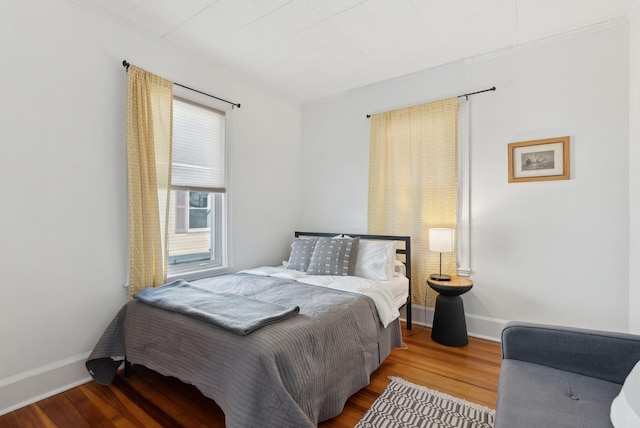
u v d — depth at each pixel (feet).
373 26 7.76
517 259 8.77
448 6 7.00
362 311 6.64
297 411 4.14
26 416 5.60
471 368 7.34
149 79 7.77
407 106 10.63
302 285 8.01
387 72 10.32
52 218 6.33
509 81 8.86
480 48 8.82
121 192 7.41
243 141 10.71
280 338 4.76
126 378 6.88
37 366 6.14
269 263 11.75
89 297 6.88
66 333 6.53
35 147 6.11
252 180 11.07
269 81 10.96
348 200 12.05
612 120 7.57
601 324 7.73
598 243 7.75
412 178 10.34
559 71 8.20
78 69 6.70
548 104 8.34
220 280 8.41
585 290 7.91
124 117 7.47
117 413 5.70
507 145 8.89
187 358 5.33
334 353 5.49
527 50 8.60
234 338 4.84
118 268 7.36
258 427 4.20
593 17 7.41
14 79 5.84
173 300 6.30
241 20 7.48
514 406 3.71
